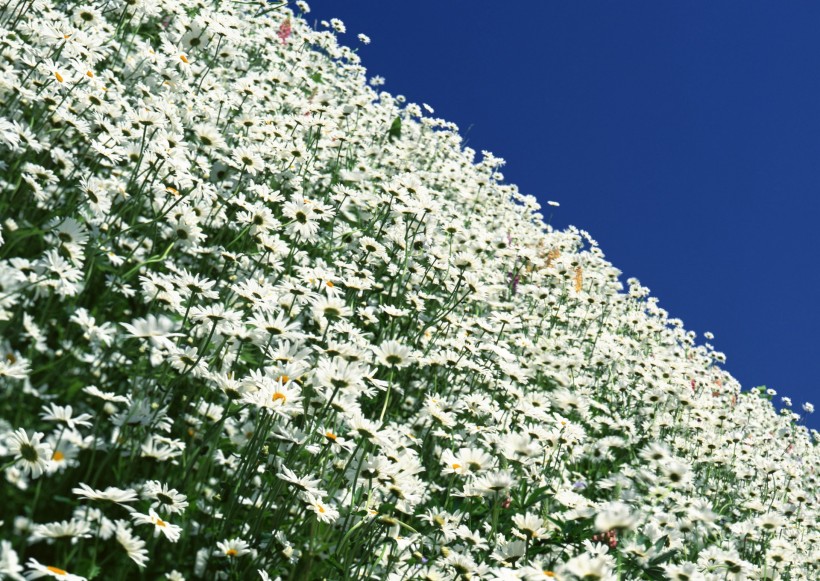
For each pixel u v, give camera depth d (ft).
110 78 16.97
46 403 9.78
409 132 34.60
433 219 20.27
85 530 8.20
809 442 37.29
